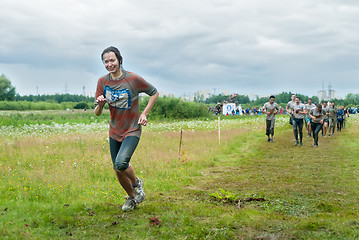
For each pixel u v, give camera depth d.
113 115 4.88
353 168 8.64
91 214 4.62
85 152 10.38
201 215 4.70
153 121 33.59
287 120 28.69
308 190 6.34
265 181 7.23
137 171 7.97
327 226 4.21
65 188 6.00
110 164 8.45
